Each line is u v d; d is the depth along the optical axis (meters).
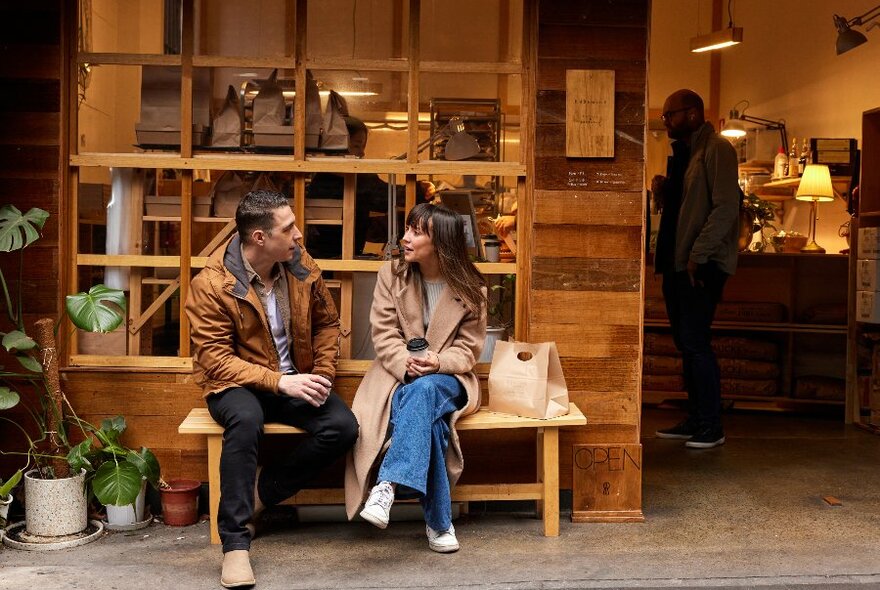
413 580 3.07
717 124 9.34
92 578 3.07
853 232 5.90
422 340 3.40
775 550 3.42
